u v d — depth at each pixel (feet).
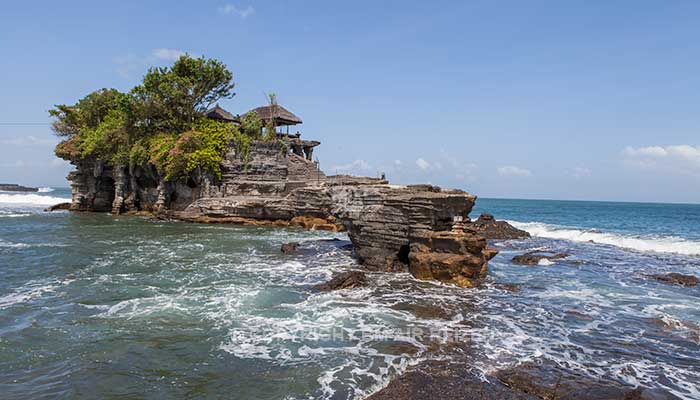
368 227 65.21
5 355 30.04
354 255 74.69
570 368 29.40
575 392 25.31
